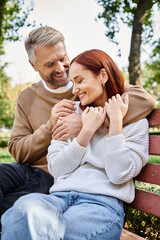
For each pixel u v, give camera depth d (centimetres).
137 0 538
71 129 164
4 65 1351
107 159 144
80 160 155
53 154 161
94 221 130
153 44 686
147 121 160
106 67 160
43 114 221
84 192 146
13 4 665
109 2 592
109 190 144
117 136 145
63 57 214
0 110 1344
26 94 229
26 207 116
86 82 157
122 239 156
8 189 191
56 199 143
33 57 214
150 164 157
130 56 558
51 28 218
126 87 178
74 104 183
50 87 225
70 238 125
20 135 221
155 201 151
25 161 211
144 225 220
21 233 112
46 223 117
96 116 152
